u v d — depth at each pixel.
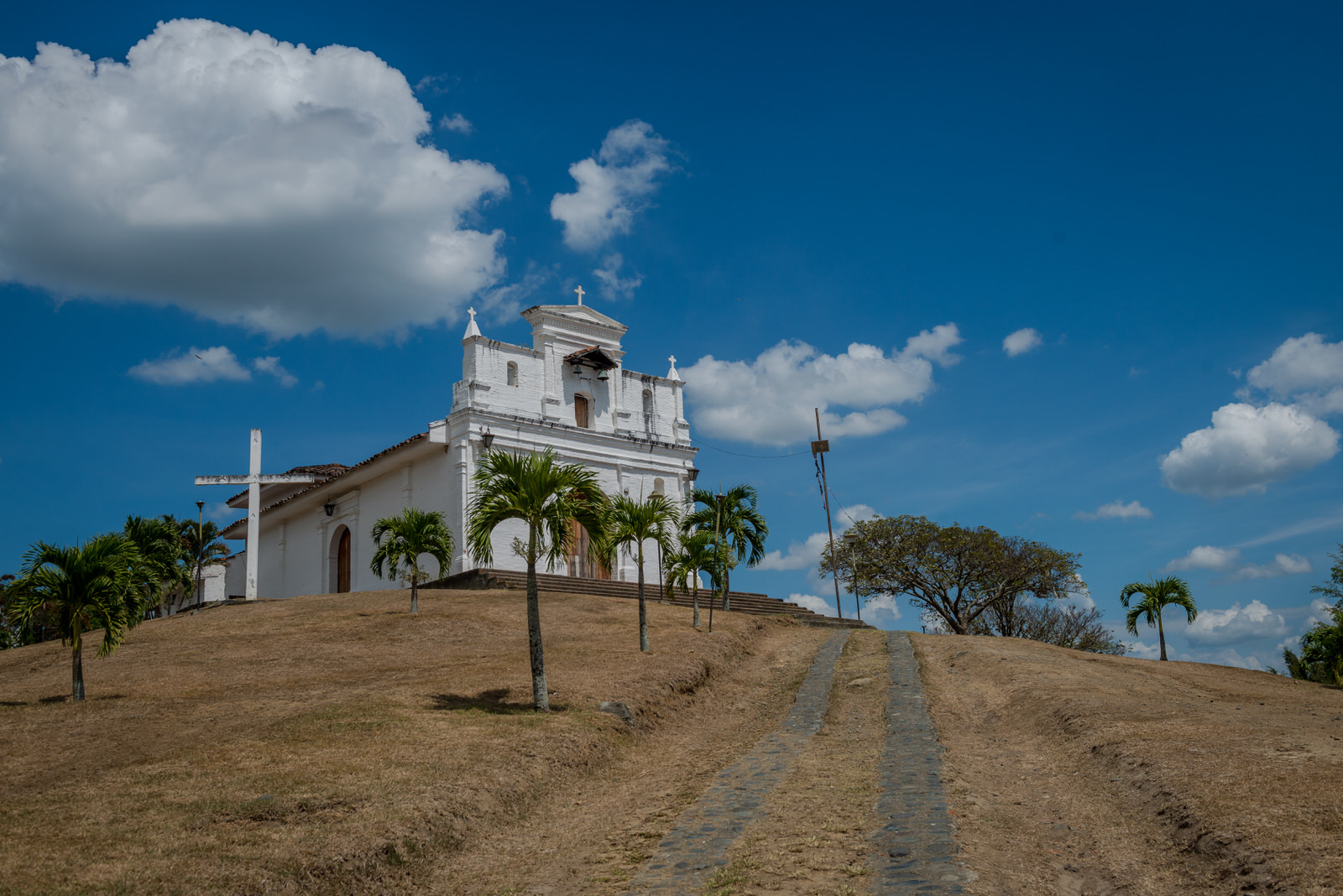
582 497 18.38
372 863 10.23
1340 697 22.58
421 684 19.19
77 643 17.88
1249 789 10.77
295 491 46.78
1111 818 11.49
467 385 37.09
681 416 43.94
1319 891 7.97
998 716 18.95
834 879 9.72
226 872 9.33
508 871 10.87
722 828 11.73
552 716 16.84
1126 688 20.77
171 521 43.78
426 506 37.91
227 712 16.75
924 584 49.47
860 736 17.36
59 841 9.80
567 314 40.31
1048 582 48.50
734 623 30.33
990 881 9.56
